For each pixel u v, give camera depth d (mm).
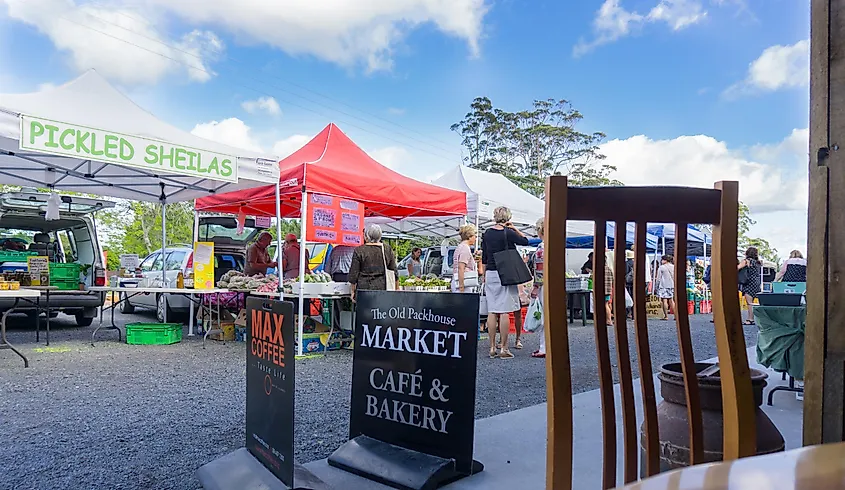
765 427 1830
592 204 1492
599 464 2670
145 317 10594
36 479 2555
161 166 5223
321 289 6430
